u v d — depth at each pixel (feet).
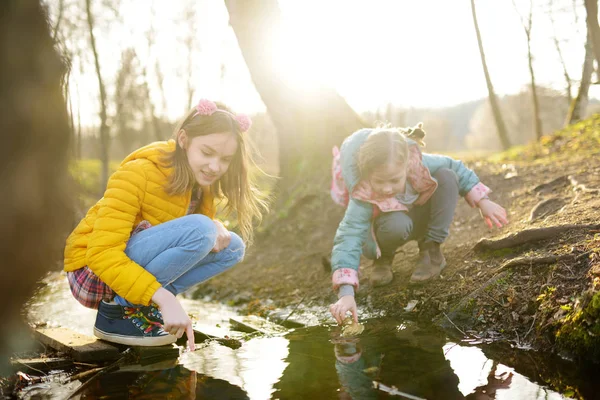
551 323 7.06
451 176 9.53
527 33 44.55
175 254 7.39
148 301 6.89
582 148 18.62
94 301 7.63
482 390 5.60
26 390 6.15
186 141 7.45
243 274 14.08
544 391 5.53
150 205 7.45
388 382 5.93
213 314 10.90
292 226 16.65
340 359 6.88
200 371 6.65
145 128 73.56
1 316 2.62
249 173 8.49
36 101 2.64
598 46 13.01
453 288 8.94
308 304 10.53
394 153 8.32
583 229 8.64
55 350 7.80
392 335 7.88
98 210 7.50
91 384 6.28
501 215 9.54
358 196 8.96
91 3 41.86
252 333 8.75
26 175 2.57
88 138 68.49
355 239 8.78
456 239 11.57
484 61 37.09
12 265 2.55
